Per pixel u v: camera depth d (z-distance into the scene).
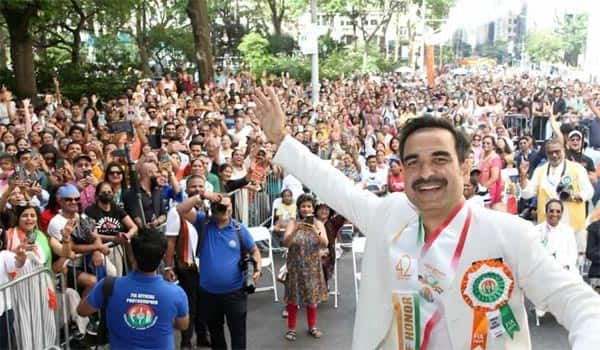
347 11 53.88
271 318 8.23
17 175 9.13
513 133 21.09
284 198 10.47
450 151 2.00
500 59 103.06
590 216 8.38
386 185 11.45
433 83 40.56
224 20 55.12
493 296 1.96
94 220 7.13
